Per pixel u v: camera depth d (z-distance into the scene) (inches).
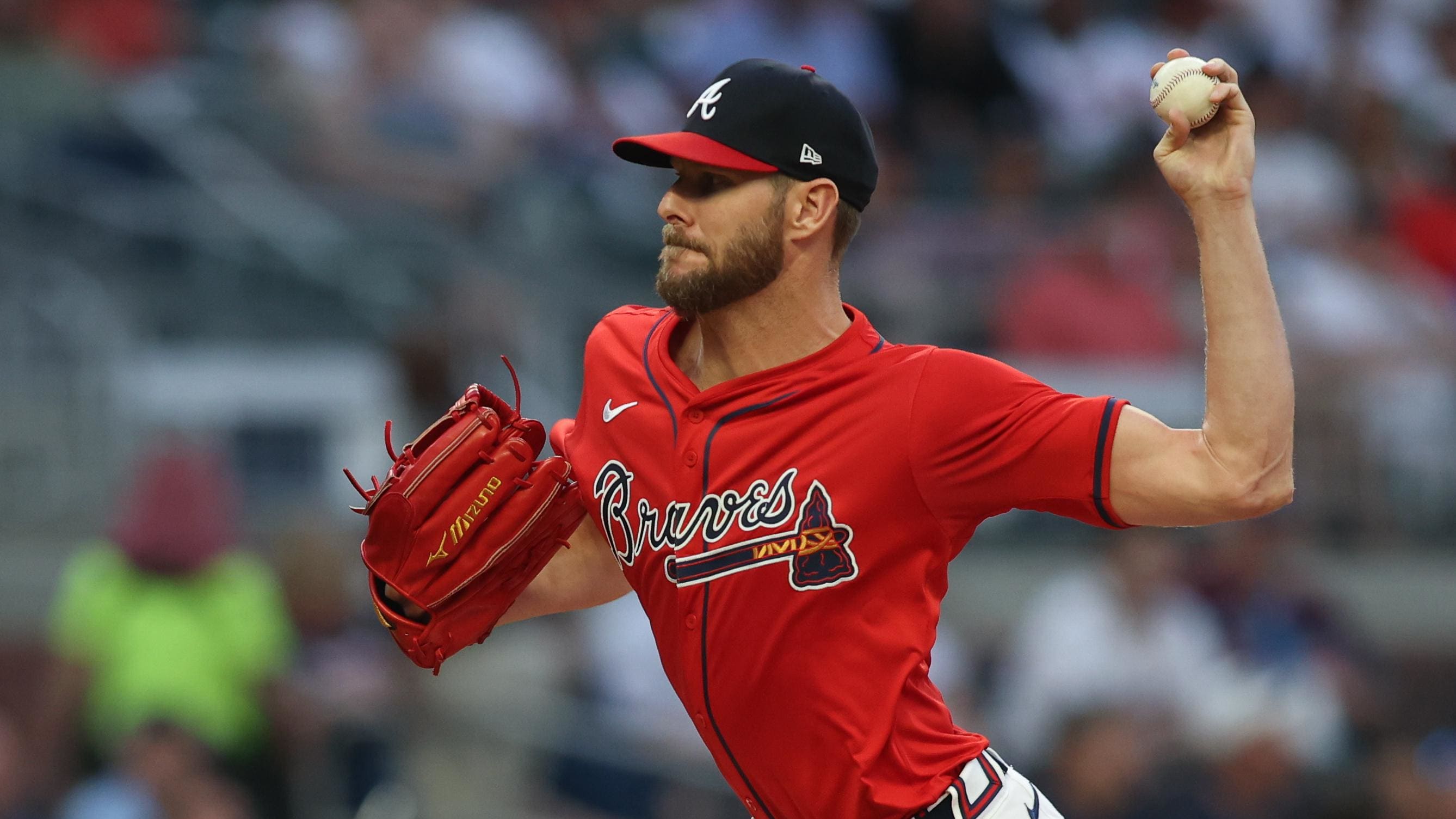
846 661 391.9
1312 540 1254.9
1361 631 1242.0
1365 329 1374.3
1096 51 1678.2
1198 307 1353.3
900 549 390.9
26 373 1133.1
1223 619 1125.1
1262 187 1530.5
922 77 1555.1
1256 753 1014.4
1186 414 1264.8
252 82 1332.4
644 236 1305.4
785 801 411.2
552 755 909.8
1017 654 1144.8
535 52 1472.7
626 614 1021.8
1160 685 1037.8
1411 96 1768.0
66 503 1104.8
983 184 1464.1
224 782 872.3
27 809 881.5
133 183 1227.9
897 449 386.6
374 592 429.1
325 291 1219.9
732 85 397.4
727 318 406.6
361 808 869.2
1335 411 1285.7
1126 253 1327.5
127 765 832.3
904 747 398.6
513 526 421.1
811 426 392.2
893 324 1277.1
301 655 915.4
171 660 874.1
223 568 903.1
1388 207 1566.2
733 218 394.9
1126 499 382.0
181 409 1147.9
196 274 1208.2
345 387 1173.1
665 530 405.1
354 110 1302.9
